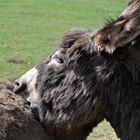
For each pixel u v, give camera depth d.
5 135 6.51
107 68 6.32
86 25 36.19
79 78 6.55
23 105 7.01
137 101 6.26
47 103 6.86
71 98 6.61
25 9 43.22
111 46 6.00
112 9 46.69
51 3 48.59
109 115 6.50
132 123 6.26
